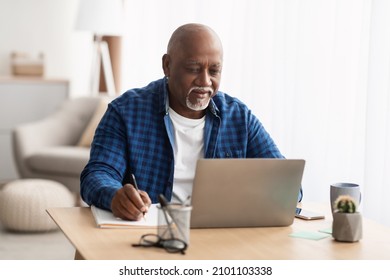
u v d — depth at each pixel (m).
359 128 2.87
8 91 5.80
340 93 2.99
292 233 1.76
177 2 4.50
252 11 3.68
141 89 2.27
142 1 5.10
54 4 6.27
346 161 2.99
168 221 1.57
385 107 2.71
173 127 2.18
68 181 4.79
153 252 1.54
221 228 1.79
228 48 3.91
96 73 5.84
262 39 3.59
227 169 1.72
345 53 2.96
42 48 6.26
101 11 5.45
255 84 3.62
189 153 2.19
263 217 1.81
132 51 5.34
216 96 2.25
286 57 3.36
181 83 2.05
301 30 3.23
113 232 1.70
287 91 3.37
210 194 1.74
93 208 1.92
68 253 3.70
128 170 2.16
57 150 4.88
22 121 5.86
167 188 2.13
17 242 3.92
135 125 2.16
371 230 1.83
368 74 2.72
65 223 1.79
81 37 6.31
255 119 2.28
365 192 2.73
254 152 2.26
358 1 2.92
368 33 2.83
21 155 4.95
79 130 5.21
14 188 4.15
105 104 5.06
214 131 2.21
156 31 4.94
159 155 2.15
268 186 1.78
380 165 2.72
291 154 3.30
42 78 5.93
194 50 2.02
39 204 4.10
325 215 2.02
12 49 6.17
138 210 1.79
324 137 3.14
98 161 2.10
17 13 6.17
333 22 3.09
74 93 6.35
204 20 4.09
